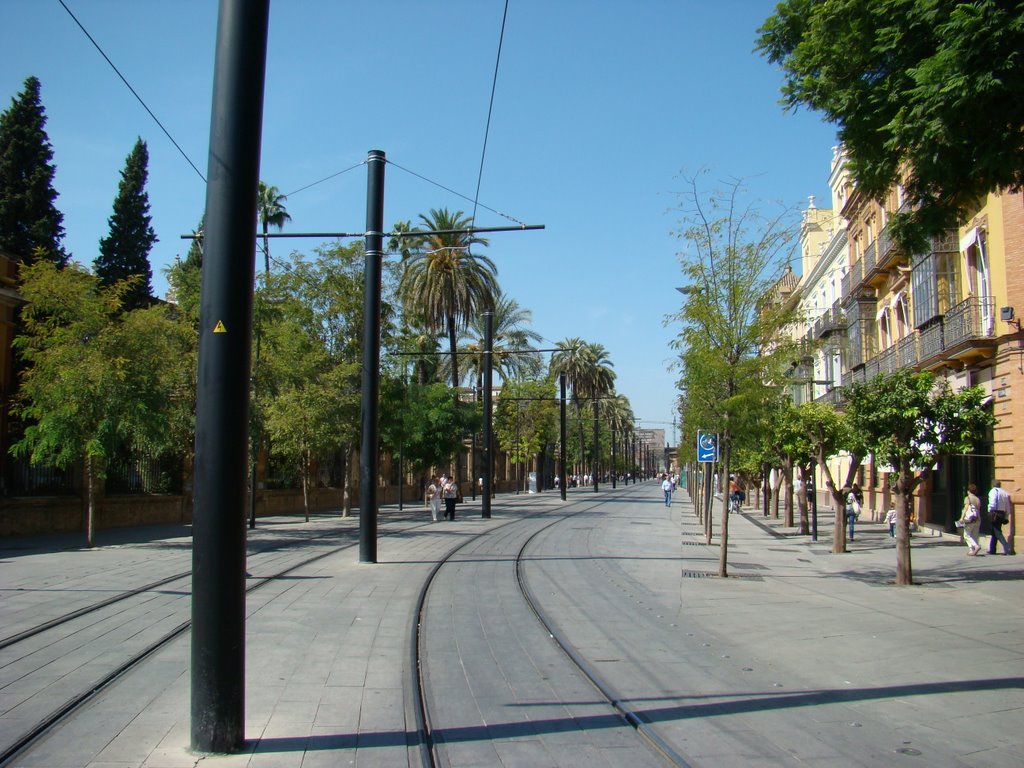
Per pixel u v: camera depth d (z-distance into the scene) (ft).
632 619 37.78
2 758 18.24
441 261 145.38
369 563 57.52
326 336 112.27
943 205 35.40
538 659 29.43
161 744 19.22
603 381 277.03
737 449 61.21
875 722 21.88
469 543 77.05
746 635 34.19
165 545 68.64
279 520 114.62
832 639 33.30
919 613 39.88
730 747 19.88
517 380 209.87
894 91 33.04
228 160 18.95
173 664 27.30
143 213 146.61
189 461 101.40
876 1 32.71
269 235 59.11
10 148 123.75
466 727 21.48
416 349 168.96
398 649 30.48
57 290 63.41
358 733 20.61
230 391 18.70
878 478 119.24
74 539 74.13
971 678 26.55
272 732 20.52
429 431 150.41
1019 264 67.92
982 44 27.78
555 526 104.73
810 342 56.08
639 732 21.16
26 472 76.13
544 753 19.52
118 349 65.16
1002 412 69.97
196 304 81.05
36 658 27.94
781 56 42.09
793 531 100.94
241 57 19.15
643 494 266.98
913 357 89.92
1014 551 68.28
